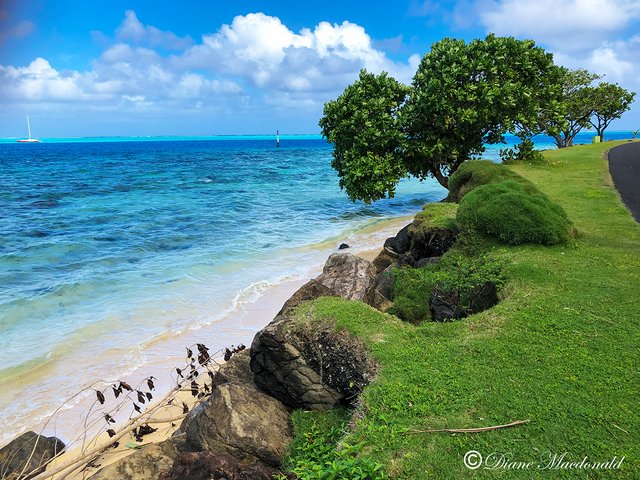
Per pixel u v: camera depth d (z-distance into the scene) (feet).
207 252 55.11
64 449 21.13
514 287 23.85
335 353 19.27
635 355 17.13
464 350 18.49
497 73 57.93
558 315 20.49
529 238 29.14
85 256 52.29
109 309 37.60
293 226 71.36
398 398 15.93
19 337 32.50
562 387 15.62
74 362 29.50
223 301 39.83
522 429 13.92
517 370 16.79
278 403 19.43
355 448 13.94
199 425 17.28
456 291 25.96
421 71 60.70
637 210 39.86
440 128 58.65
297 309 21.75
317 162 209.77
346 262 30.83
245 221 73.82
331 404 19.16
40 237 59.77
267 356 19.75
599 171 60.13
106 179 128.98
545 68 63.67
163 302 39.32
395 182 56.24
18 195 95.45
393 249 42.01
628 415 14.08
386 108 58.80
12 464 19.89
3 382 27.14
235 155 269.85
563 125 63.62
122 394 26.21
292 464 15.89
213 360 29.55
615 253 27.89
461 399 15.49
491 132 61.36
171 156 259.39
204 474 14.61
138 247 56.54
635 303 21.18
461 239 31.86
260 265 50.60
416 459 13.24
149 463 16.01
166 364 29.45
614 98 125.18
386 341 19.45
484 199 32.17
